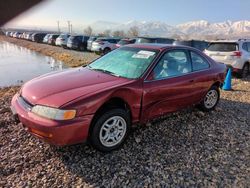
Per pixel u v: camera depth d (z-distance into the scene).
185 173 3.12
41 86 3.47
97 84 3.51
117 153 3.52
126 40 19.34
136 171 3.12
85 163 3.24
